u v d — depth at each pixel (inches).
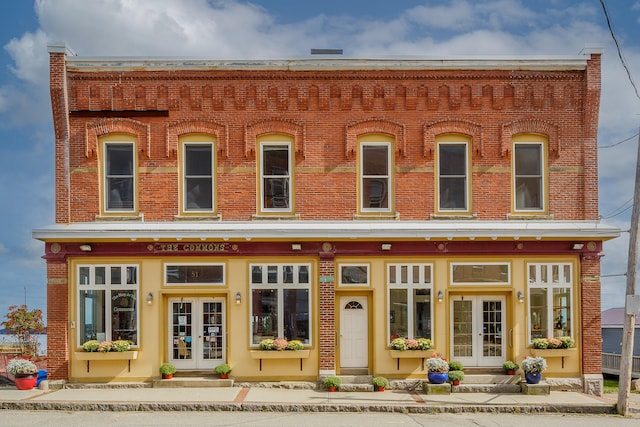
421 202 748.0
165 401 636.7
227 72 748.0
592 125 754.2
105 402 632.4
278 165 752.3
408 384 725.3
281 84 749.9
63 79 735.7
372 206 750.5
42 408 631.2
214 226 730.8
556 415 623.2
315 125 750.5
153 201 741.3
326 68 748.0
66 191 740.7
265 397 665.0
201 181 751.7
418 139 751.7
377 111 751.7
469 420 587.2
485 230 719.1
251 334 733.9
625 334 637.9
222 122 746.8
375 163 754.2
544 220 746.2
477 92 751.1
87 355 716.7
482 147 748.6
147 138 742.5
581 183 753.0
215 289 734.5
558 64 749.9
